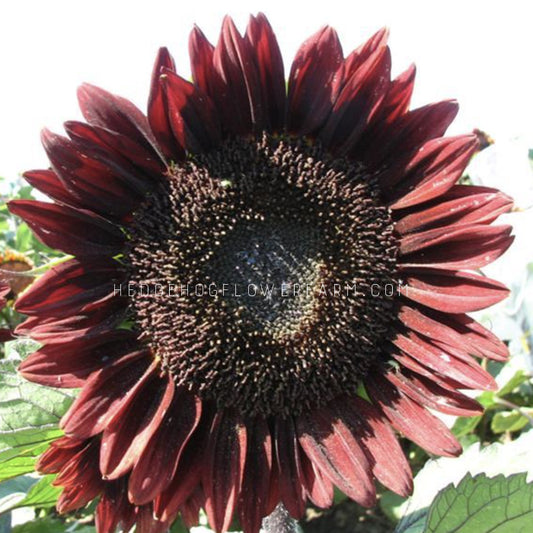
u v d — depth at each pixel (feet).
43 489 1.00
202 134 0.93
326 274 0.95
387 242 0.95
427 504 1.05
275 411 0.93
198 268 0.92
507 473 1.05
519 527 0.87
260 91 0.92
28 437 0.97
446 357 0.91
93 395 0.85
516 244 1.44
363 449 0.91
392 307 0.95
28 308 0.85
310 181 0.95
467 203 0.91
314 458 0.89
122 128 0.90
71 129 0.85
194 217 0.92
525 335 1.41
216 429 0.90
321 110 0.94
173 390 0.90
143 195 0.92
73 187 0.87
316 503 0.87
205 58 0.89
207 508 0.86
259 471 0.91
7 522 1.07
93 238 0.90
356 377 0.95
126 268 0.92
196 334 0.91
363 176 0.96
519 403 1.52
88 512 1.19
